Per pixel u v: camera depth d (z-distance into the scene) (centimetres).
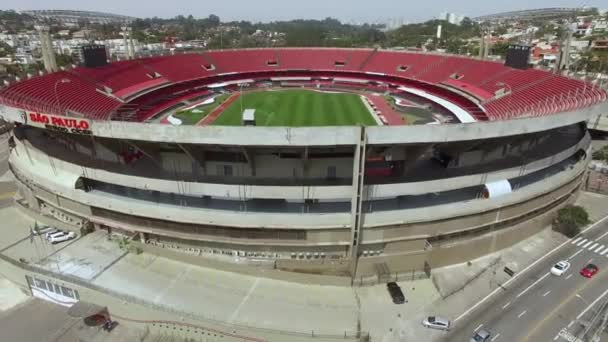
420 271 3525
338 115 6938
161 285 3203
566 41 7250
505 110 5769
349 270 3416
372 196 3269
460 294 3278
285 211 3450
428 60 9062
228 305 3011
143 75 7844
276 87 9406
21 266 3328
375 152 3491
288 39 19900
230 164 3538
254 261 3512
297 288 3244
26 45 17175
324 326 2844
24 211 4412
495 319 3012
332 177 3544
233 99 8088
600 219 4391
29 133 4759
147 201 3631
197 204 3578
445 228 3512
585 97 4759
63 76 6200
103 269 3381
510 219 3791
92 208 3828
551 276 3491
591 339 2812
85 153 4125
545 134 4394
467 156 3784
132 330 3023
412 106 7675
